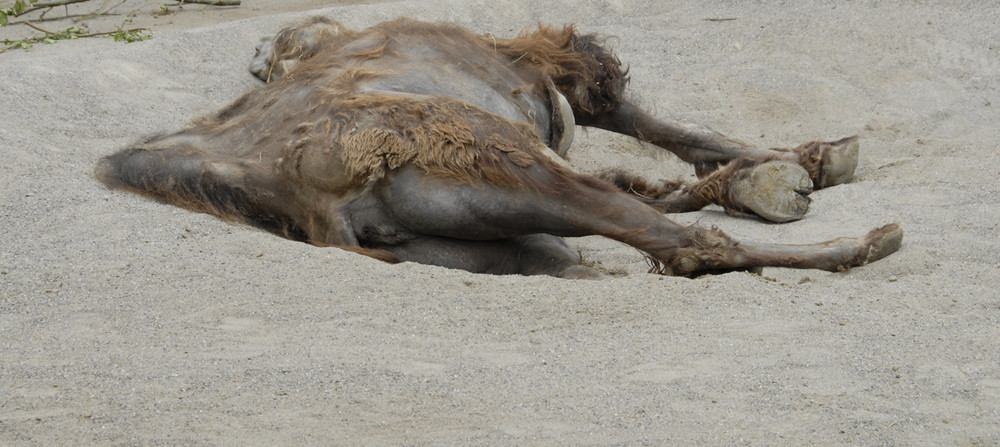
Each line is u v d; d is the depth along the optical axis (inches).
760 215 489.7
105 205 434.0
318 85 452.8
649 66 732.0
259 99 479.8
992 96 665.0
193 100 626.2
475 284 369.1
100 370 304.3
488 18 826.8
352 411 278.5
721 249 402.6
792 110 663.8
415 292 360.5
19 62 637.3
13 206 429.4
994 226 455.8
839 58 733.3
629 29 802.8
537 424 270.7
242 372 300.5
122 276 370.9
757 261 404.5
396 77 453.7
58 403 286.4
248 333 329.1
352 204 410.9
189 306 348.5
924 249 426.0
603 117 566.3
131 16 892.6
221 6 941.2
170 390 291.3
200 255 389.7
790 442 260.2
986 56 717.9
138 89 626.8
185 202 442.3
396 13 802.8
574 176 404.5
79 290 360.8
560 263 429.1
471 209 400.8
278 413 277.7
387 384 293.3
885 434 265.0
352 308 347.3
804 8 813.9
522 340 326.6
